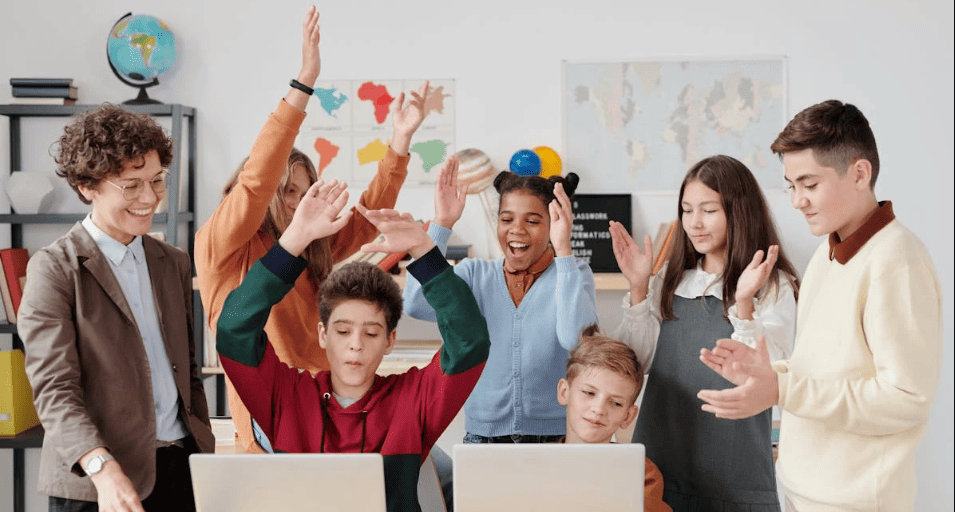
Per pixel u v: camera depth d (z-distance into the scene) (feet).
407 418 5.57
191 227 11.18
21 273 10.89
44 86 10.71
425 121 11.16
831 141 5.11
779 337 6.37
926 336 4.94
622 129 11.07
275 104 11.20
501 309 7.06
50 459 5.64
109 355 5.64
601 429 6.15
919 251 5.12
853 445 5.17
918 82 10.83
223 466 4.36
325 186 5.31
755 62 10.94
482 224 11.17
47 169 11.34
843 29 10.87
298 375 5.75
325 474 4.37
